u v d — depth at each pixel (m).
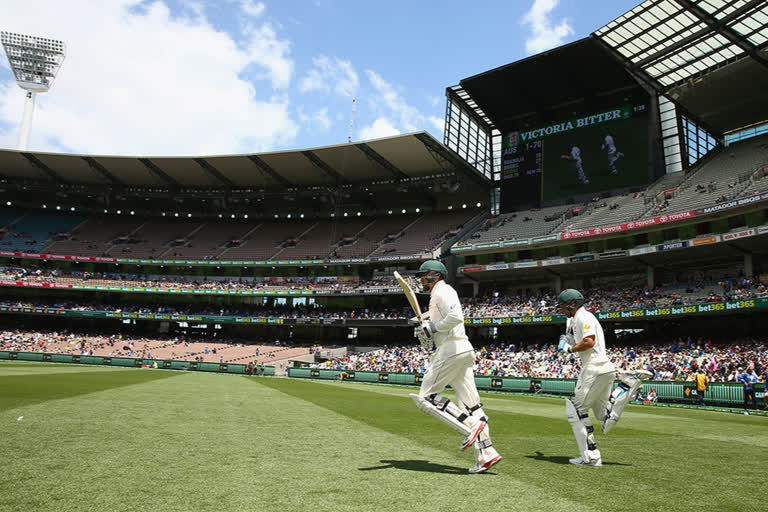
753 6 32.16
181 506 3.64
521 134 53.69
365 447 6.87
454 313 5.55
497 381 33.31
